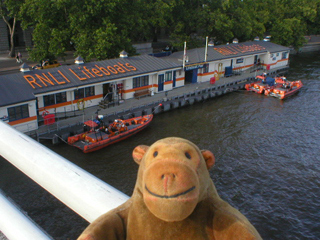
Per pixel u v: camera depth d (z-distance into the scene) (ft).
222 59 165.78
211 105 138.72
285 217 68.03
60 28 137.08
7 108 90.27
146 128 111.55
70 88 107.04
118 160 89.51
